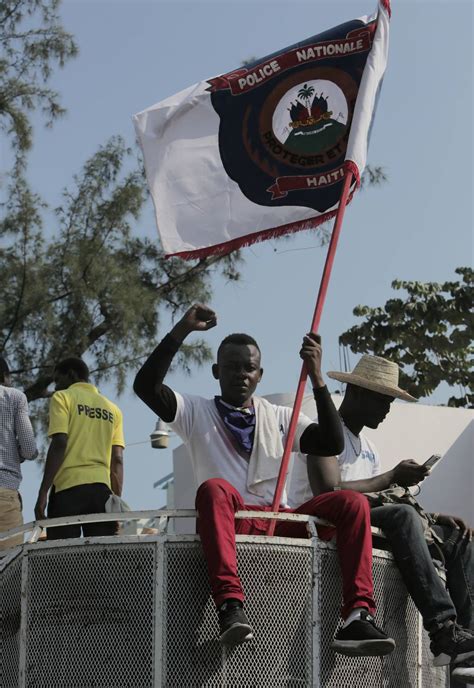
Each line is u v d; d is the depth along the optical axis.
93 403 10.88
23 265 21.16
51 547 7.51
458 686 8.95
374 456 9.33
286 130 10.22
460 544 8.57
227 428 8.18
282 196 10.07
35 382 21.14
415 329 28.14
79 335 21.09
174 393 8.16
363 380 9.11
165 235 9.98
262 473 8.09
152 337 21.86
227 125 10.21
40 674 7.36
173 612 7.17
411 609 8.10
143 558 7.29
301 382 8.41
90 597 7.35
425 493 16.84
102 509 10.56
